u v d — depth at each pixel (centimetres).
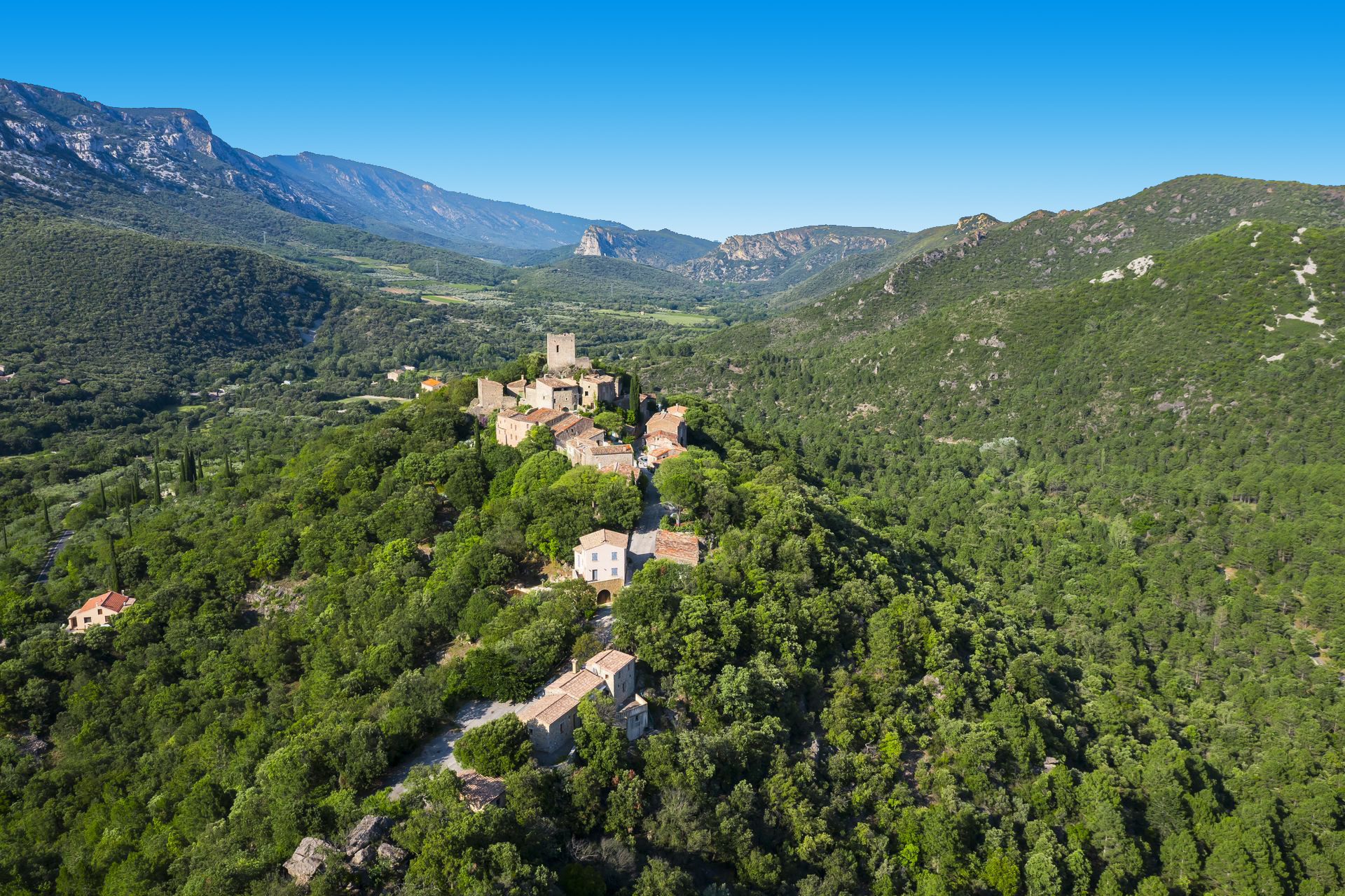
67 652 11731
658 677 8756
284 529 14188
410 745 7725
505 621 9450
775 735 8362
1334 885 9438
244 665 11256
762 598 10200
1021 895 8131
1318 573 18512
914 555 16725
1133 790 10150
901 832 8219
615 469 13500
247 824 7025
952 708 10106
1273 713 13700
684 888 6344
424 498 13638
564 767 7106
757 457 19838
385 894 5991
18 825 8956
